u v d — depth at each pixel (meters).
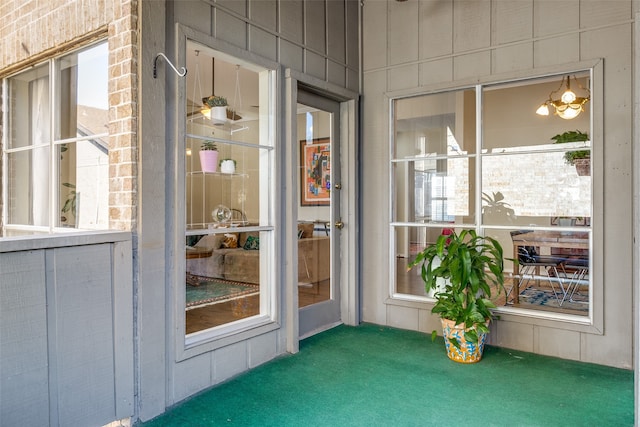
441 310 3.06
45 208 3.19
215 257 2.79
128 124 2.25
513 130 3.37
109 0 2.39
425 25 3.64
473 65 3.41
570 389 2.57
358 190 3.97
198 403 2.42
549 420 2.20
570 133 3.15
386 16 3.84
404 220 3.84
